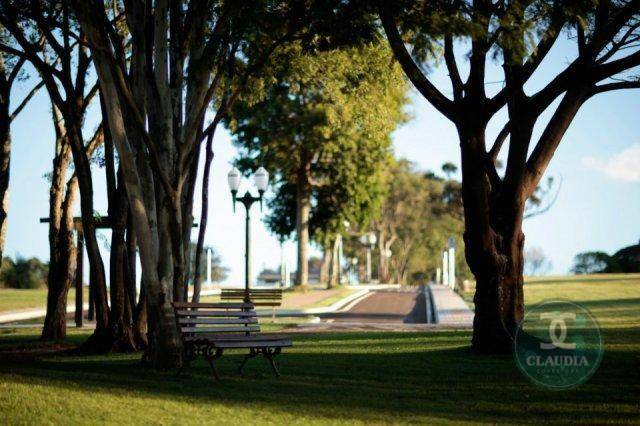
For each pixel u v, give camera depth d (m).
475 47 18.50
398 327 33.19
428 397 14.39
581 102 20.55
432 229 126.00
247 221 31.66
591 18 19.91
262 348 16.69
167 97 17.91
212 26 22.98
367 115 31.44
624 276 77.88
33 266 75.75
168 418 11.65
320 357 20.36
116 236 23.70
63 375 15.98
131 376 16.12
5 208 28.53
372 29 18.28
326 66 28.48
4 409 11.89
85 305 53.12
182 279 17.86
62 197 27.86
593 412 12.95
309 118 57.06
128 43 27.31
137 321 23.98
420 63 17.98
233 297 34.75
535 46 17.25
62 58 23.20
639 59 18.86
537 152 20.69
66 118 23.62
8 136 28.23
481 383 16.02
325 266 97.81
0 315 42.25
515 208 20.47
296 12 18.19
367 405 13.35
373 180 66.00
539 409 13.24
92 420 11.34
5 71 28.72
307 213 67.56
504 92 18.95
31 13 20.83
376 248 124.25
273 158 62.56
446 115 19.53
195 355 16.33
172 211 17.48
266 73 23.31
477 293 20.72
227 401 13.23
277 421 11.69
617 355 19.77
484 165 19.58
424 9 16.98
